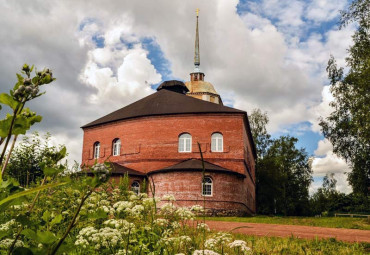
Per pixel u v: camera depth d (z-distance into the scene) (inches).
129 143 1311.5
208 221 708.7
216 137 1241.4
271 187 1959.9
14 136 78.4
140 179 1193.4
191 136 1249.4
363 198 1008.9
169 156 1241.4
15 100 73.3
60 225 199.3
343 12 922.1
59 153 89.6
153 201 196.7
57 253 76.0
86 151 1428.4
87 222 207.8
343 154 955.3
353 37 934.4
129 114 1349.7
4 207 72.2
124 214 204.4
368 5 893.8
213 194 1080.2
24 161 408.2
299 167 2314.2
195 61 2733.8
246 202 1262.3
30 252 74.2
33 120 79.7
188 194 1072.2
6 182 76.0
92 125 1428.4
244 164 1211.9
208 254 163.5
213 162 1202.0
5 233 86.8
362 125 868.6
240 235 462.0
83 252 166.6
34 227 98.3
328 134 981.8
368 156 894.4
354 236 518.9
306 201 2319.1
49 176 87.7
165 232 209.8
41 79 79.0
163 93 1502.2
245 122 1326.3
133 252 169.8
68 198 242.2
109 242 159.6
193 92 2474.2
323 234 532.1
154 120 1290.6
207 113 1250.0
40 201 225.6
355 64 912.9
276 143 2326.5
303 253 349.4
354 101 896.3
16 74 76.1
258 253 324.8
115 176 1146.7
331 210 2455.7
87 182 74.3
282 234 515.2
